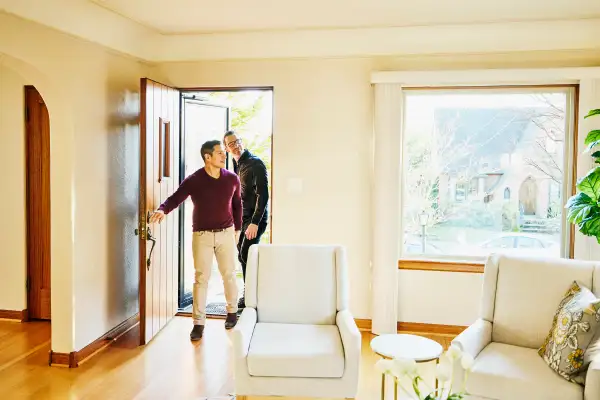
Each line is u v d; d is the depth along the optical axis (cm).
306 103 455
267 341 287
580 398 232
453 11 373
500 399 244
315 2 352
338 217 455
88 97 378
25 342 415
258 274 329
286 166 459
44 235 466
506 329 292
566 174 426
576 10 370
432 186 450
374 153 441
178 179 480
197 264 430
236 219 455
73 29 350
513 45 412
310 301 323
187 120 506
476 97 441
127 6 361
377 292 443
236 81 463
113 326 421
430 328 448
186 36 444
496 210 442
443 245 452
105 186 403
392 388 338
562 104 428
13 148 462
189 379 347
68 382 341
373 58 442
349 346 274
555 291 285
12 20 314
